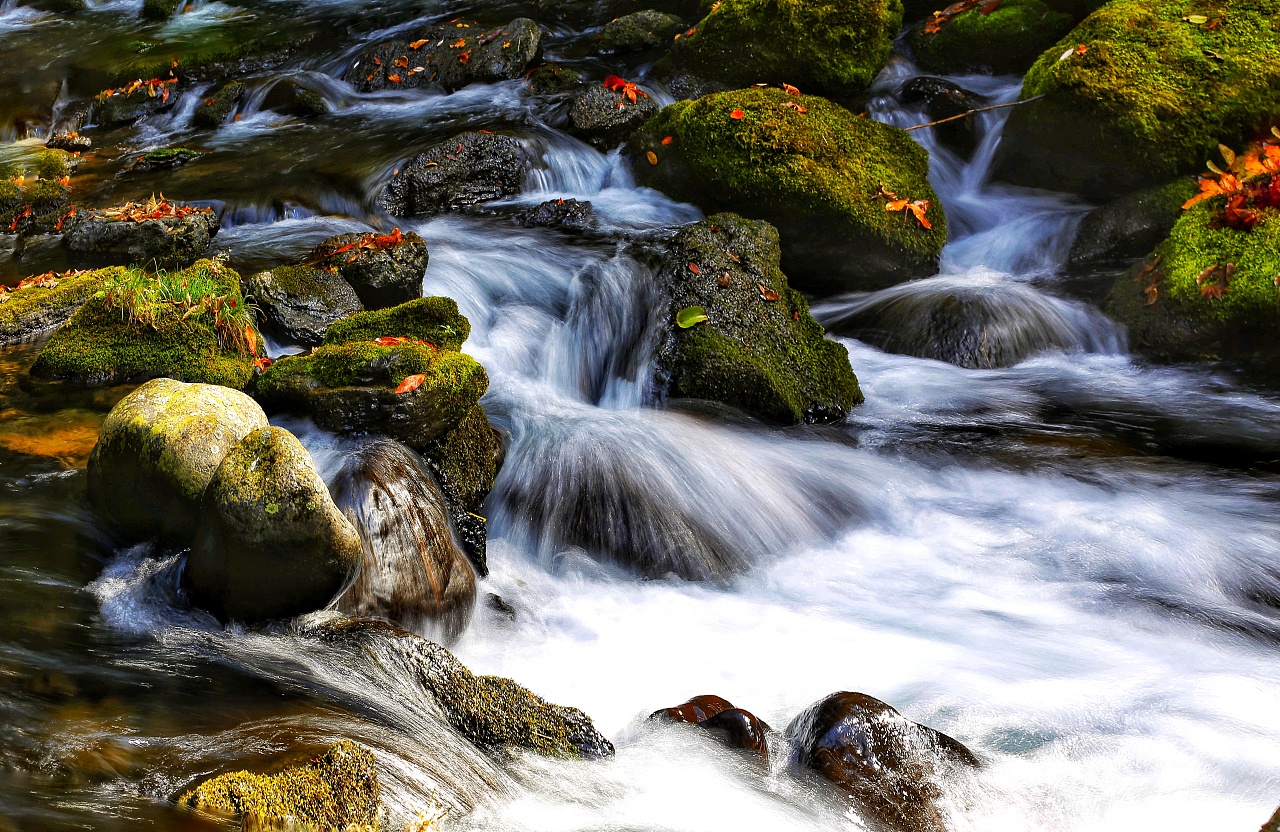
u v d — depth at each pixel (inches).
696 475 213.5
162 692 131.6
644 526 203.2
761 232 279.7
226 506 143.8
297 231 336.2
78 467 186.9
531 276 300.5
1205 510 211.0
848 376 262.2
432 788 119.3
